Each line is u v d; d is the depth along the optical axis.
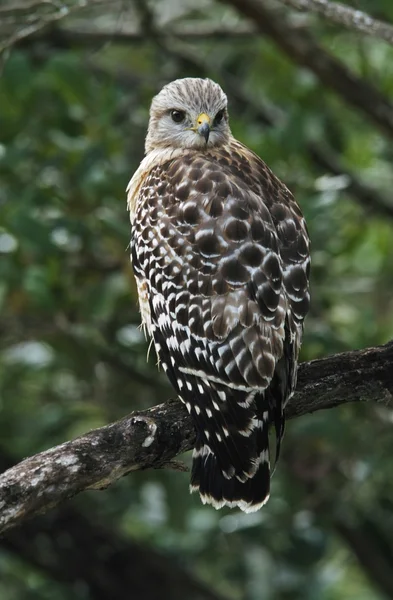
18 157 11.45
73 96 11.90
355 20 9.79
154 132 10.27
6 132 11.95
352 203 13.70
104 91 12.27
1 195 11.63
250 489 8.05
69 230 11.36
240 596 14.55
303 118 12.20
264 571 12.81
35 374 12.69
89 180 11.44
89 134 12.22
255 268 8.36
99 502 12.83
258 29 13.00
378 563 13.20
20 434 12.52
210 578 15.12
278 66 13.46
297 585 12.67
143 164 10.09
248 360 8.11
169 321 8.61
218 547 12.95
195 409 8.28
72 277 11.85
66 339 11.73
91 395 12.50
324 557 12.96
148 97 13.42
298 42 12.91
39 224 10.95
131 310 12.14
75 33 13.63
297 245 8.76
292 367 8.30
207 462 8.19
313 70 12.98
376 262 13.46
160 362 8.84
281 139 12.12
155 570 13.61
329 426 11.20
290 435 11.85
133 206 10.01
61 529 13.34
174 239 8.69
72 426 12.89
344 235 12.73
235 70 14.32
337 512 12.22
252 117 13.38
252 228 8.51
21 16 12.23
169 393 12.21
